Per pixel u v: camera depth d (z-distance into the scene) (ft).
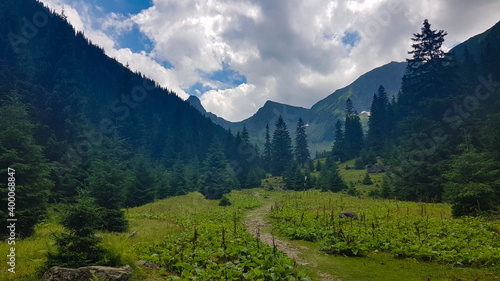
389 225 49.73
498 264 27.09
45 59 232.53
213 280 23.80
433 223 49.21
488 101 174.40
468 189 57.26
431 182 110.22
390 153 215.10
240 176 245.24
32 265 24.25
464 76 223.10
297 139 368.27
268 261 25.82
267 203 125.08
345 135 340.18
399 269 28.50
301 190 202.69
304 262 32.09
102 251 25.70
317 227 50.62
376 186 167.73
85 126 162.81
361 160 252.42
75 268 22.54
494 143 87.25
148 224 62.23
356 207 86.94
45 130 130.41
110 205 52.75
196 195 146.51
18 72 164.04
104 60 536.42
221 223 63.52
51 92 187.42
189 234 44.91
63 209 25.61
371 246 37.37
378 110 303.07
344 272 28.14
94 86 413.39
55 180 90.89
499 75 202.28
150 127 418.72
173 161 279.49
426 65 230.89
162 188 147.33
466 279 24.62
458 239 36.29
